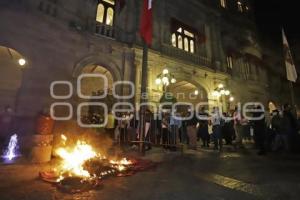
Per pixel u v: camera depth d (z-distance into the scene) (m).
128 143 8.52
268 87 22.02
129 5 14.15
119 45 12.77
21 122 8.67
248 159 6.50
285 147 7.99
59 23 10.53
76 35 11.23
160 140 9.09
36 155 5.42
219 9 20.73
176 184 3.72
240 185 3.65
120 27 13.45
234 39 20.97
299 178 4.13
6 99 12.01
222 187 3.54
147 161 5.55
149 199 2.97
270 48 24.09
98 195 3.10
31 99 9.12
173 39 16.17
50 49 10.01
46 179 3.79
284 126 8.05
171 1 16.56
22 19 9.14
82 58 11.30
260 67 22.19
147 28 8.23
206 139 10.84
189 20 17.55
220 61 18.38
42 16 9.84
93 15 12.26
